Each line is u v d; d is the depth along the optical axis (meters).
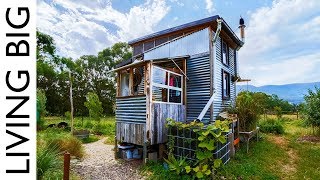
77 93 39.47
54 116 32.00
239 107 10.90
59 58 37.34
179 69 10.43
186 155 6.93
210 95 10.05
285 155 9.07
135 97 8.42
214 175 6.08
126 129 8.67
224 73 12.48
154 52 12.44
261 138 12.07
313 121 13.19
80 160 8.45
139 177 6.55
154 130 7.93
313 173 7.07
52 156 4.95
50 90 35.12
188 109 10.57
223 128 6.18
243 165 7.25
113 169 7.31
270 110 25.53
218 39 11.49
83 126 19.23
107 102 42.66
